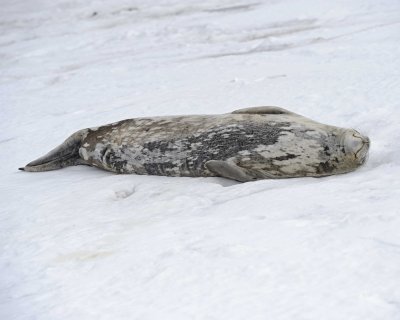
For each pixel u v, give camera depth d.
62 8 93.69
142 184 23.22
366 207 16.64
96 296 13.98
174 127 24.47
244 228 16.38
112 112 38.16
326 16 67.94
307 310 11.95
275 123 22.64
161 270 14.63
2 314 13.75
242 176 22.02
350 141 21.23
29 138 35.56
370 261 13.45
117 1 95.44
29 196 23.38
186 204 20.00
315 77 38.56
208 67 50.53
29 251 17.56
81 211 20.77
